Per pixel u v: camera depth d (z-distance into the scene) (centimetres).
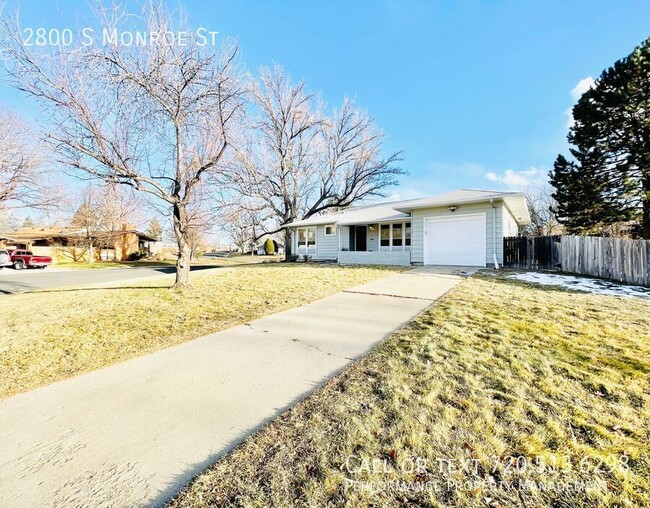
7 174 1892
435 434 204
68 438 222
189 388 290
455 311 508
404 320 482
